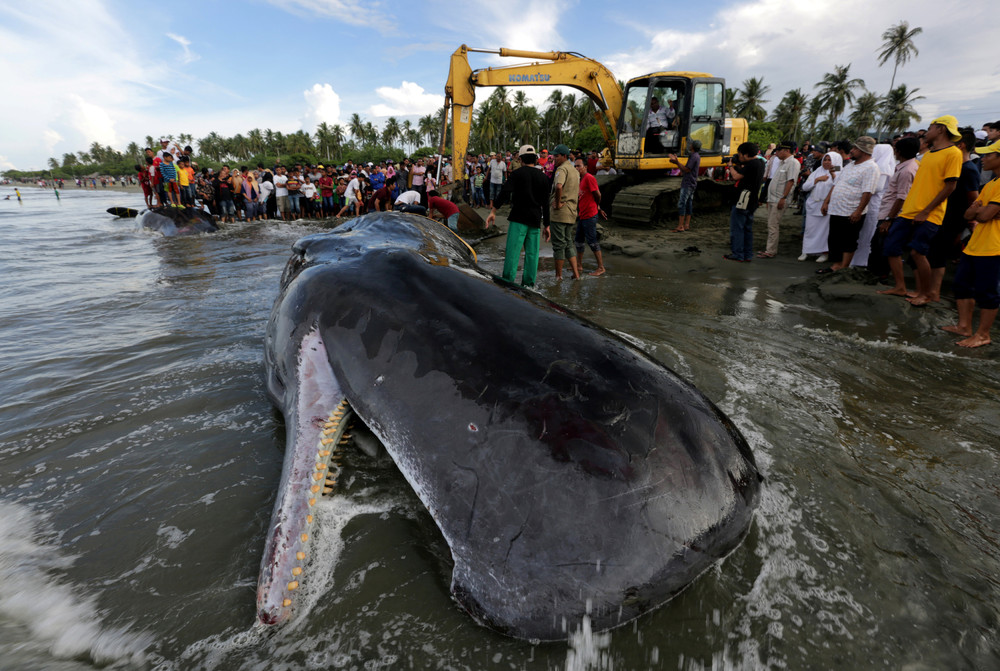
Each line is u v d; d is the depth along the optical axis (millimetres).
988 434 2939
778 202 8453
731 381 3527
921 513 2260
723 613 1732
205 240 11586
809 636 1672
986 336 4449
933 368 3938
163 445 2727
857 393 3461
